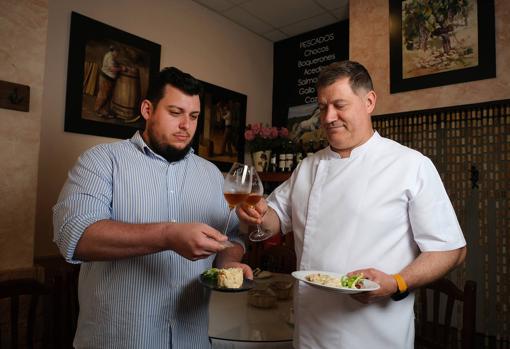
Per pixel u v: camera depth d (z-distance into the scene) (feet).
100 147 3.67
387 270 3.44
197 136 10.72
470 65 7.42
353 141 3.76
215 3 10.87
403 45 8.35
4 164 6.14
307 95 12.47
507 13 7.07
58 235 2.93
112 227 2.77
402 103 8.35
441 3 7.85
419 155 3.60
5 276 6.04
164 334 3.39
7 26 6.19
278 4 10.84
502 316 6.98
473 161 7.32
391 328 3.42
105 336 3.27
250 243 9.89
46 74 7.63
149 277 3.35
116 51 8.74
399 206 3.50
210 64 11.21
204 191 3.96
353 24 9.25
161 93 3.58
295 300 3.99
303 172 4.38
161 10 9.87
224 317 4.85
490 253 7.13
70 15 8.01
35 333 6.36
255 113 12.80
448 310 4.52
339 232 3.68
